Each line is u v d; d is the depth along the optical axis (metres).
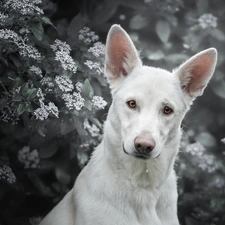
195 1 10.93
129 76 6.92
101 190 6.93
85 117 8.59
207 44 10.75
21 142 9.54
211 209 9.96
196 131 11.20
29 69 8.15
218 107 11.37
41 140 8.80
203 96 11.34
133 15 10.76
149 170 6.84
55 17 10.47
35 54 7.95
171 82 6.83
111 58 7.03
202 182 10.56
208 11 11.14
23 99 7.64
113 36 6.96
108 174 6.96
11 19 7.73
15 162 9.47
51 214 7.69
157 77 6.77
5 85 8.38
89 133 9.06
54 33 9.58
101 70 8.68
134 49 6.98
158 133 6.45
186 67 6.96
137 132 6.35
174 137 6.89
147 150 6.25
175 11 10.54
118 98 6.79
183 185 10.36
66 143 9.37
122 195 6.90
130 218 6.90
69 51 8.78
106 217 6.85
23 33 8.12
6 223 9.52
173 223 7.23
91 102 8.30
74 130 8.97
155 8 10.40
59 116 8.45
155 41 10.67
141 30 10.72
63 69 8.25
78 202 7.09
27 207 9.85
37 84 8.12
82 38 9.06
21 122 9.12
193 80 7.08
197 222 9.95
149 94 6.61
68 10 10.55
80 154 9.04
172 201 7.23
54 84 8.16
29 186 9.65
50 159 9.83
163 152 6.86
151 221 6.97
